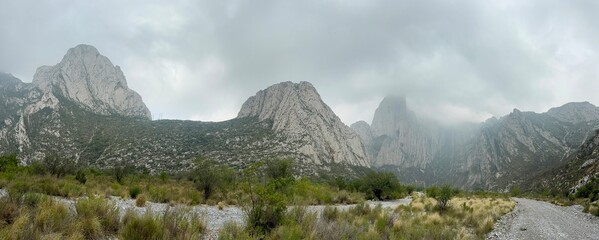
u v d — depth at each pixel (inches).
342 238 421.4
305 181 1391.5
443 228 618.8
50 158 1386.6
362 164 7829.7
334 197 1409.9
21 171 1310.3
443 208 1088.2
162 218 375.9
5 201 335.3
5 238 249.1
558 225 889.5
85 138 5039.4
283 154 5265.8
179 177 2426.2
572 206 1781.5
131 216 399.5
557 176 5152.6
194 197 935.0
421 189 4938.5
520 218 1032.8
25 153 4050.2
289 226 430.9
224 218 635.5
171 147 5319.9
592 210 1258.6
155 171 4175.7
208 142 5743.1
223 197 1055.0
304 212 548.1
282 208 492.1
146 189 1090.1
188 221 411.5
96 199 410.6
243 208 522.9
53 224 302.0
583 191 2556.6
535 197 3398.1
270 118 7150.6
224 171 1139.9
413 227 592.1
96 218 340.2
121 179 1539.1
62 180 1012.5
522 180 7263.8
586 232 782.5
